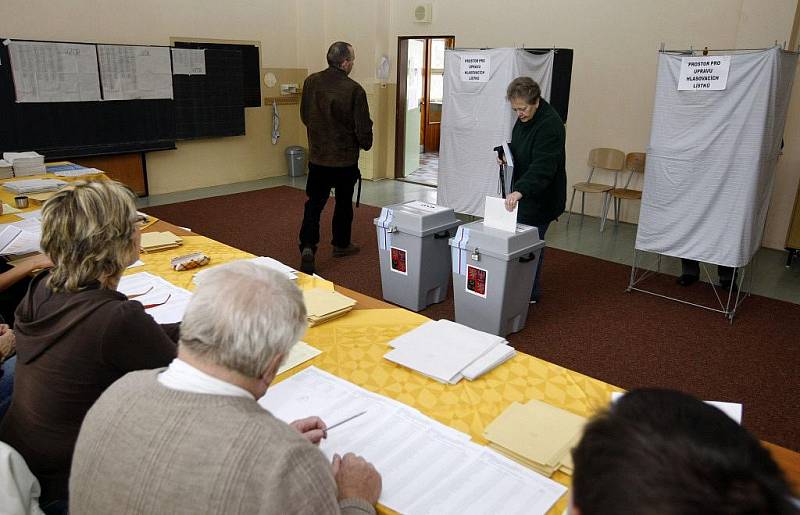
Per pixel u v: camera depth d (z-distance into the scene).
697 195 3.79
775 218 5.54
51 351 1.25
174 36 6.86
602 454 0.52
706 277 4.68
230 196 7.09
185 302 1.99
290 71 8.27
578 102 6.50
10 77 5.63
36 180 3.85
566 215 6.71
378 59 7.92
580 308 3.97
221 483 0.82
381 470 1.19
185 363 0.95
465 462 1.23
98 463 0.89
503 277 3.15
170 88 6.84
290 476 0.83
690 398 0.58
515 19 6.73
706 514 0.45
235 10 7.40
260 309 0.94
